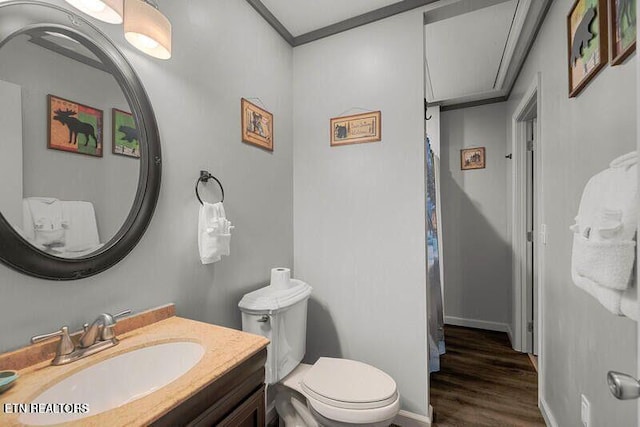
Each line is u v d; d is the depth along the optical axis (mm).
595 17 1047
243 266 1583
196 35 1313
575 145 1257
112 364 854
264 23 1767
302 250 2018
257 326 1396
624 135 891
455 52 2229
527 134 2514
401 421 1696
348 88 1873
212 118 1393
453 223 3260
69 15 878
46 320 823
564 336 1408
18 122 771
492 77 2627
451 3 1593
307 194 2004
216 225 1270
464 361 2428
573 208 1280
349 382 1338
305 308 1633
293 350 1520
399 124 1734
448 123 3281
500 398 1919
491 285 3111
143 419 589
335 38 1919
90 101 926
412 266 1704
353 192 1860
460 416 1745
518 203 2582
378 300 1793
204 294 1341
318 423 1354
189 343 976
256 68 1692
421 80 1677
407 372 1711
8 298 753
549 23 1602
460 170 3230
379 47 1784
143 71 1091
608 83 984
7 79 753
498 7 1738
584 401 1183
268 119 1791
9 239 738
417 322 1688
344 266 1887
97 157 940
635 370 851
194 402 713
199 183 1321
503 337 2902
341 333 1896
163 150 1158
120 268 1012
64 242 854
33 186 794
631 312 723
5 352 747
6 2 749
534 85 1848
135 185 1044
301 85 2027
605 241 771
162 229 1155
